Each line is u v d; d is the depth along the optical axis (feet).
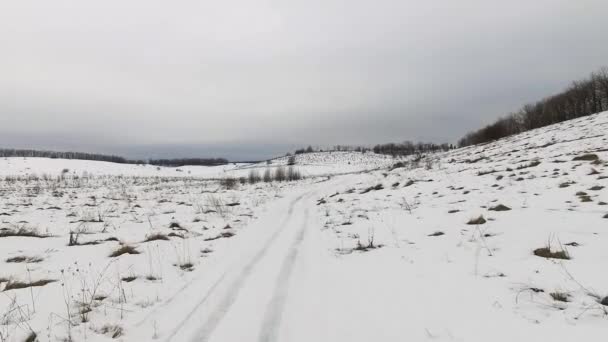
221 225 33.86
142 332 11.58
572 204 23.81
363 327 11.41
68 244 24.75
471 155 87.81
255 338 11.04
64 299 14.02
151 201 58.18
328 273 17.30
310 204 50.03
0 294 14.48
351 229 27.73
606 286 11.70
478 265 15.74
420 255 18.70
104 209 47.19
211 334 11.36
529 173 39.34
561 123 113.29
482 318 10.86
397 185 53.01
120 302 14.12
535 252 15.88
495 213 24.98
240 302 14.01
